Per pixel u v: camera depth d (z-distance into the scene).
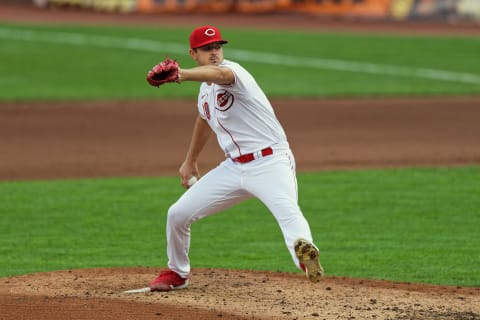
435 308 27.31
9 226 41.50
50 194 48.25
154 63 101.94
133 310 26.34
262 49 112.19
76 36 117.56
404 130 69.69
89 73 96.44
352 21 135.12
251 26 129.75
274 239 39.41
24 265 34.84
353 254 36.53
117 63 101.75
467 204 45.31
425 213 43.53
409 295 29.14
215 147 63.56
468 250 37.06
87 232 40.47
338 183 50.53
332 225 41.44
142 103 82.25
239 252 37.03
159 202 46.28
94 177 53.47
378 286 30.56
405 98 85.38
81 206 45.41
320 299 28.34
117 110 78.81
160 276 29.44
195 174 30.08
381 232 40.16
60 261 35.50
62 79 93.19
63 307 26.70
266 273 32.41
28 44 111.00
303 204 45.53
